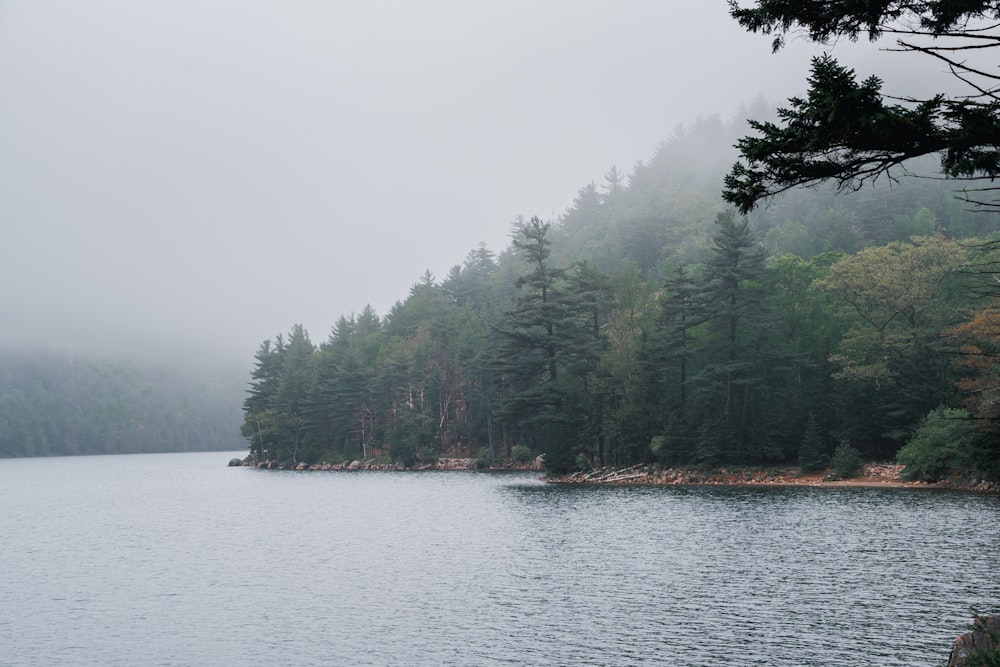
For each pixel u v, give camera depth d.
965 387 56.50
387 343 157.00
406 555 37.78
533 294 94.38
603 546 38.31
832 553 33.66
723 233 80.50
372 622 24.97
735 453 77.06
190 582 32.62
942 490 59.47
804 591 26.89
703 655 20.38
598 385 83.88
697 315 82.38
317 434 143.00
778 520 45.03
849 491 60.97
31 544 45.78
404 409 128.12
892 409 73.38
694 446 78.38
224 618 26.14
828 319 84.56
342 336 171.38
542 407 87.94
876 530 39.44
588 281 92.38
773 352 78.56
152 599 29.50
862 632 21.73
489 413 117.56
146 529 52.50
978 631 16.28
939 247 74.81
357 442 139.12
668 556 34.75
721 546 36.72
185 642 23.38
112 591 31.22
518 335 89.44
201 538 46.81
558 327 90.88
